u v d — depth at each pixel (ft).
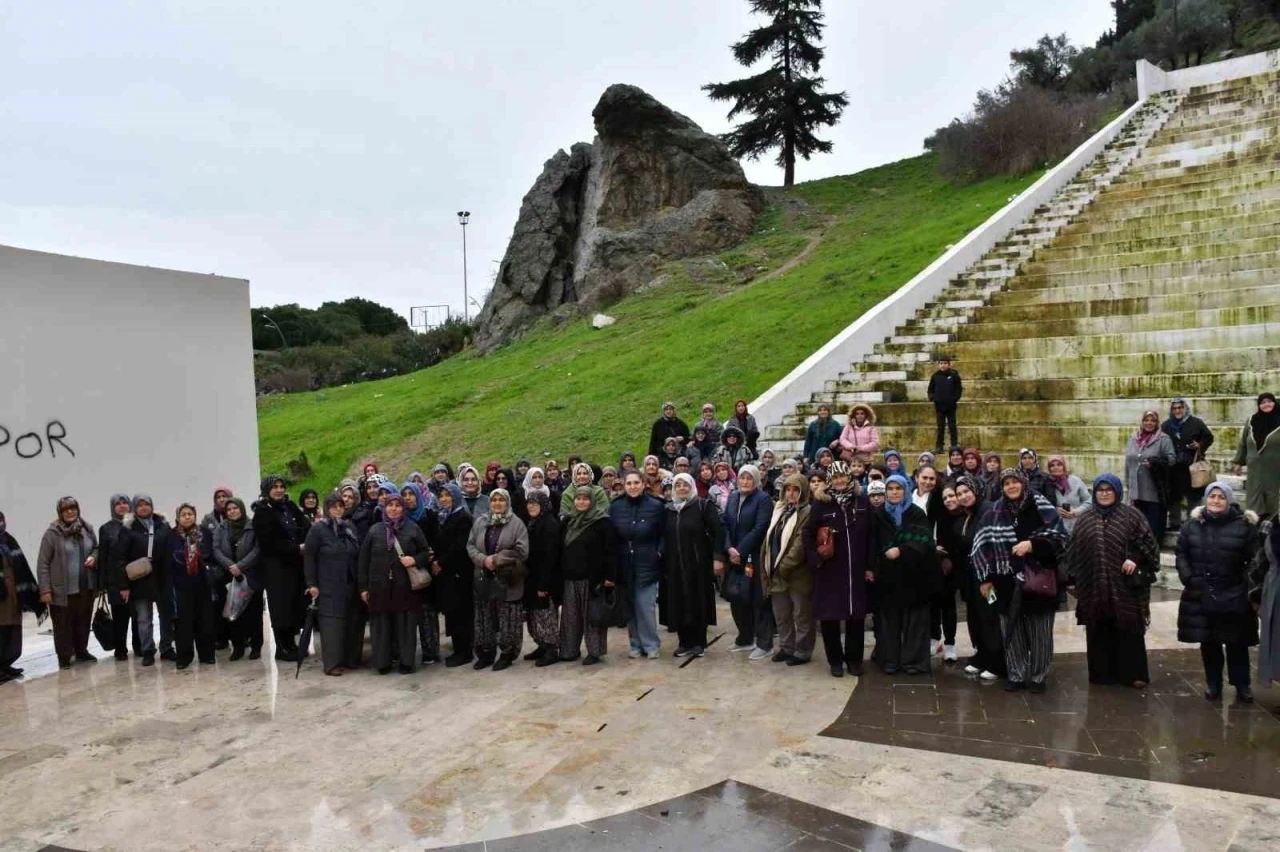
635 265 99.76
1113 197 65.62
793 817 15.88
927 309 57.41
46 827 16.96
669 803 16.66
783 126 128.88
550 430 60.03
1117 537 21.72
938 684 23.09
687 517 26.58
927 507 25.70
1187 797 16.01
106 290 42.70
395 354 140.77
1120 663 22.12
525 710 22.47
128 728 22.58
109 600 29.14
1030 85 104.94
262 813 17.13
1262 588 20.01
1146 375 42.57
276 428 84.58
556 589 26.66
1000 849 14.44
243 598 28.68
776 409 49.26
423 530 29.19
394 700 24.06
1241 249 50.49
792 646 25.76
